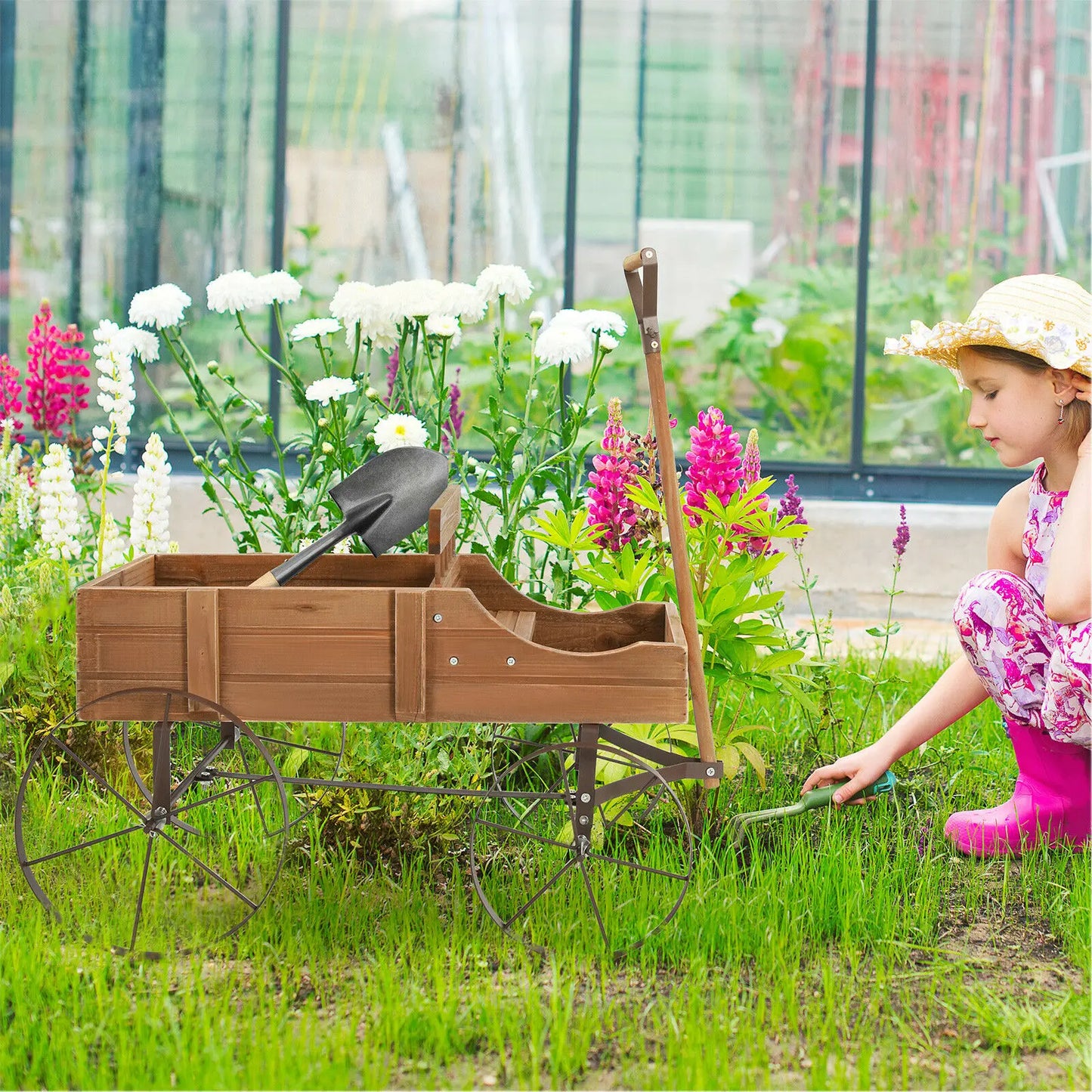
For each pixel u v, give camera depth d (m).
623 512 2.80
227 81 5.53
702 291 5.74
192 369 3.18
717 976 2.12
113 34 5.47
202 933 2.21
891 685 3.44
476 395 5.58
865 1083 1.79
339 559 2.36
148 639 2.08
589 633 2.36
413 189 5.64
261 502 3.15
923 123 5.69
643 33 5.61
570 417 3.20
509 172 5.66
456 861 2.38
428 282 3.05
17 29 5.45
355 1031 1.90
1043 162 5.70
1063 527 2.34
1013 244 5.74
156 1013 1.90
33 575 3.13
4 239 5.52
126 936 2.18
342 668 2.07
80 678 2.09
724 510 2.53
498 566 3.01
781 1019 1.97
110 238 5.55
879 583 5.43
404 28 5.56
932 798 2.91
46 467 3.09
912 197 5.72
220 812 2.60
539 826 2.63
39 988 1.99
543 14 5.59
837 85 5.63
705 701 2.20
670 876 2.26
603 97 5.63
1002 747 3.16
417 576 2.36
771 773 2.96
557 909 2.30
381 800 2.51
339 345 5.54
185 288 5.58
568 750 2.24
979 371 2.41
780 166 5.68
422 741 2.54
